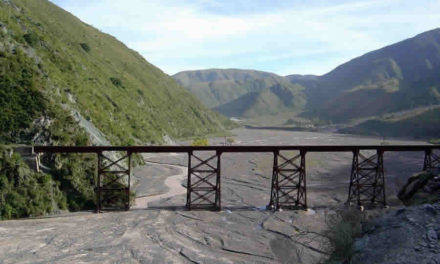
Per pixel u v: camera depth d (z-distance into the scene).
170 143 105.25
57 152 41.62
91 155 48.62
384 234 20.09
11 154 40.16
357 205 43.59
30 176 40.09
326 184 58.88
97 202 41.31
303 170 43.09
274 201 45.22
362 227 22.52
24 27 68.31
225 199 48.59
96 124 62.44
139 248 30.56
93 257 28.44
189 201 42.88
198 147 42.16
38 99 48.53
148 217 39.59
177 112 147.88
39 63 56.97
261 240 32.84
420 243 17.88
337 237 21.08
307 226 36.41
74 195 42.94
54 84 56.31
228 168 74.94
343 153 96.94
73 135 48.66
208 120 179.12
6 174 38.75
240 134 195.12
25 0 114.25
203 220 38.81
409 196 33.44
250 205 45.34
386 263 16.95
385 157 92.31
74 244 31.05
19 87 48.56
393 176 65.00
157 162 82.38
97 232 34.34
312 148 43.00
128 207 42.50
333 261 19.89
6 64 50.19
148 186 57.41
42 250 29.48
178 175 67.06
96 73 93.44
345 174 67.69
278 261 28.30
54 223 36.56
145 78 147.00
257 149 42.59
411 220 20.64
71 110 54.34
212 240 32.91
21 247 29.88
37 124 45.94
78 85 70.12
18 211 37.75
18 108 46.41
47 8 127.94
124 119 84.31
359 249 19.59
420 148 45.19
